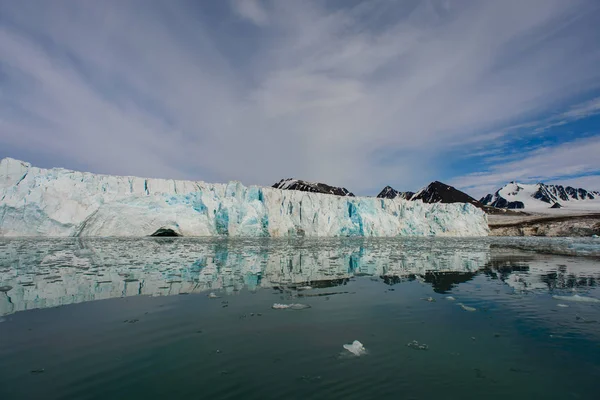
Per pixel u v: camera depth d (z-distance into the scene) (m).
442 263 21.91
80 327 8.53
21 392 5.36
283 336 8.05
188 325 8.77
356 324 8.98
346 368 6.36
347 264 20.94
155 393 5.35
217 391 5.44
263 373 6.11
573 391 5.65
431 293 12.80
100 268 17.67
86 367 6.29
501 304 11.18
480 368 6.45
